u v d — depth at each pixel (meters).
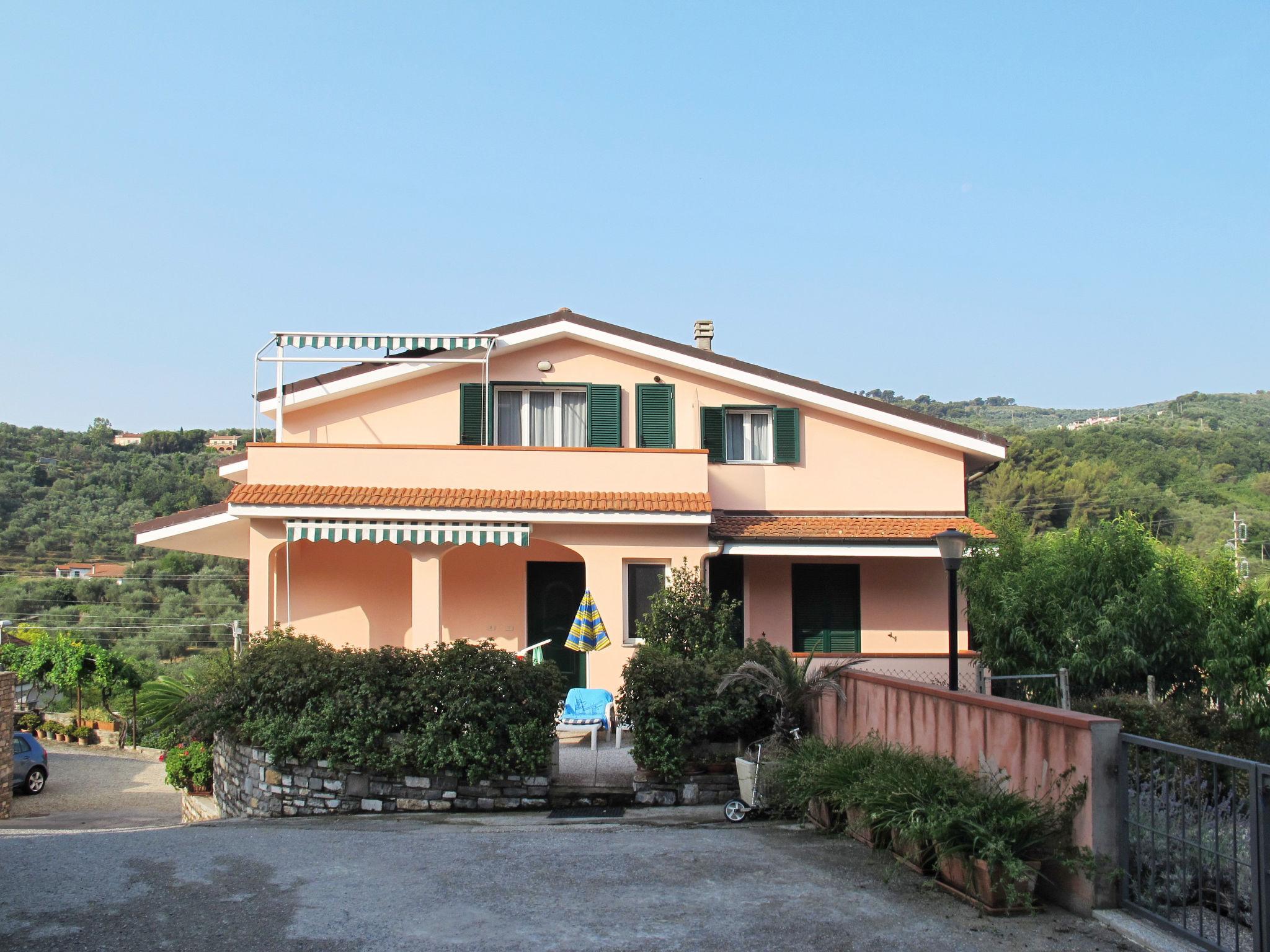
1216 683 18.70
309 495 19.75
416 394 22.50
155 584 72.94
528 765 14.26
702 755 14.48
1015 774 9.62
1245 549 63.12
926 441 22.97
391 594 21.58
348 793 14.59
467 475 20.61
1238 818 7.51
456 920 8.64
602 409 22.58
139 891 9.53
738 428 23.17
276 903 9.13
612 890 9.47
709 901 9.10
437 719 14.41
